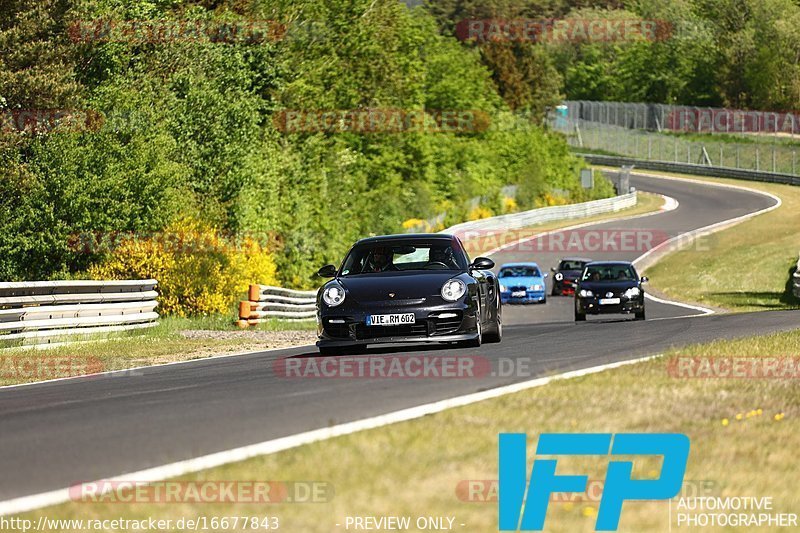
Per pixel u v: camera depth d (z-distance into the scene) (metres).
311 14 191.38
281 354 50.72
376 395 29.80
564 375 32.66
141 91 103.06
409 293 42.88
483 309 45.59
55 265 92.12
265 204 124.75
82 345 58.03
